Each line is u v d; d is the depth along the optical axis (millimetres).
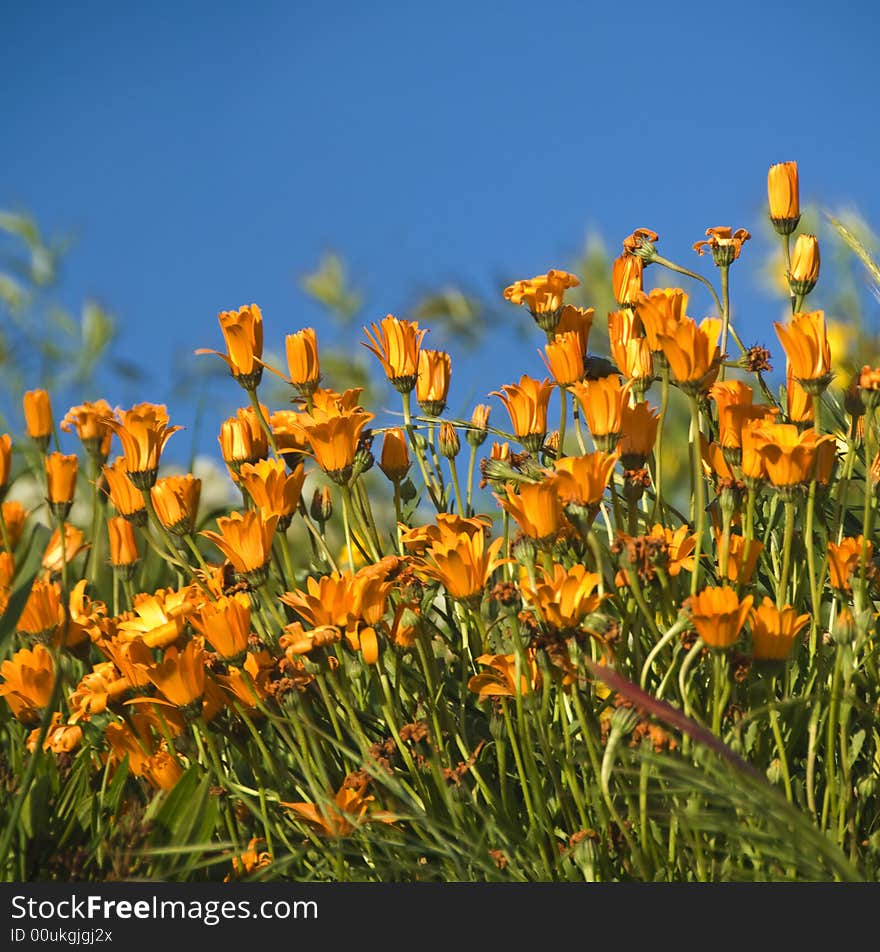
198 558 2441
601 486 2344
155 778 2383
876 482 2375
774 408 2453
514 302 2486
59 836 2371
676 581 2391
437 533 2391
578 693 2328
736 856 2332
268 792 2398
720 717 2334
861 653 2375
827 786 2326
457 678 2467
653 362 2438
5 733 2449
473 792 2383
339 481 2441
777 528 2467
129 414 2430
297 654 2359
